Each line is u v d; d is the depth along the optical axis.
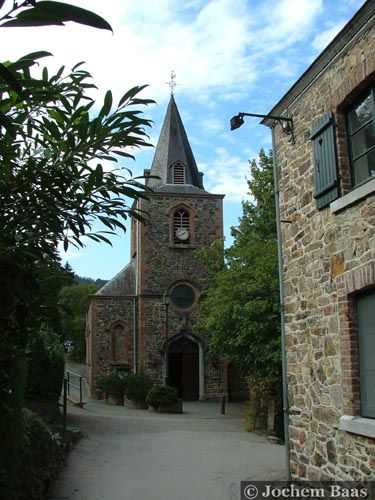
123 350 29.75
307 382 7.57
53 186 3.82
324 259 7.23
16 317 3.74
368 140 6.53
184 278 30.50
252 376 17.62
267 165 22.58
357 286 6.32
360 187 6.31
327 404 6.99
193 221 31.56
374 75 6.20
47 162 3.82
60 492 8.06
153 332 29.69
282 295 8.46
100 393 27.66
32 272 3.91
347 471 6.43
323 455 7.03
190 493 8.27
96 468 9.85
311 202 7.65
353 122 6.89
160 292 30.22
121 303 30.27
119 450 11.76
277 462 10.76
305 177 7.88
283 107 8.55
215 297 21.45
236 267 19.66
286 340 8.30
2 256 3.41
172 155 33.66
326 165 7.11
